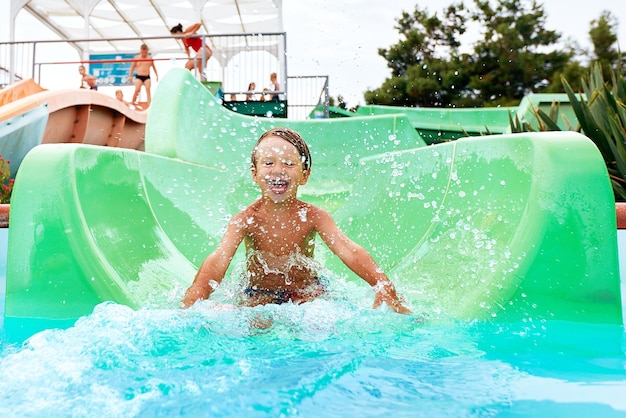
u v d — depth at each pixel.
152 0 12.95
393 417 0.89
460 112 10.20
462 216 2.25
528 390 1.05
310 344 1.39
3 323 1.81
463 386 1.07
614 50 27.89
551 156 1.84
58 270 1.91
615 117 4.56
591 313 1.74
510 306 1.74
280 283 2.09
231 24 14.00
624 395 1.02
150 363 1.17
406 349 1.38
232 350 1.31
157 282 2.14
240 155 3.56
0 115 5.82
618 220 2.93
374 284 1.90
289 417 0.88
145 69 11.05
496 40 27.20
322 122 4.02
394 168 3.09
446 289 1.98
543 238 1.78
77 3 13.09
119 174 2.38
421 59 28.30
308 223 2.09
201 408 0.91
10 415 0.88
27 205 1.97
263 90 10.27
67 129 7.20
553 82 26.66
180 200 2.81
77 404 0.92
